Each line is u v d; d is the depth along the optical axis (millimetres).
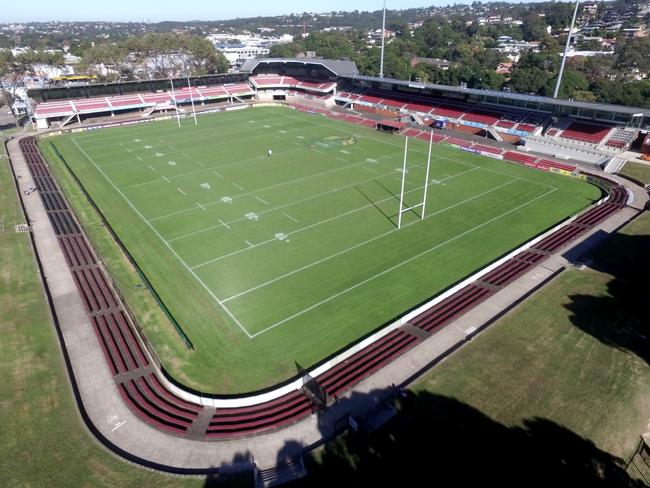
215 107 89000
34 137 68062
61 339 25484
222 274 31594
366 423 19391
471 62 133125
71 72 128750
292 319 27125
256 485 16938
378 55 128750
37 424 19625
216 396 21953
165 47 104688
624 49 122125
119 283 30906
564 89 93312
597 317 26406
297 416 20562
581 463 17688
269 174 50219
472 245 35375
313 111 85000
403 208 41688
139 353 24797
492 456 17812
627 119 57000
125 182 48375
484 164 54312
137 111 85625
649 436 19422
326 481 17031
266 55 173125
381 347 24750
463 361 23094
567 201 43844
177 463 18328
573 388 21234
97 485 17047
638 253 33875
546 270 32125
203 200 43469
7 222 39281
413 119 75375
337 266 32406
